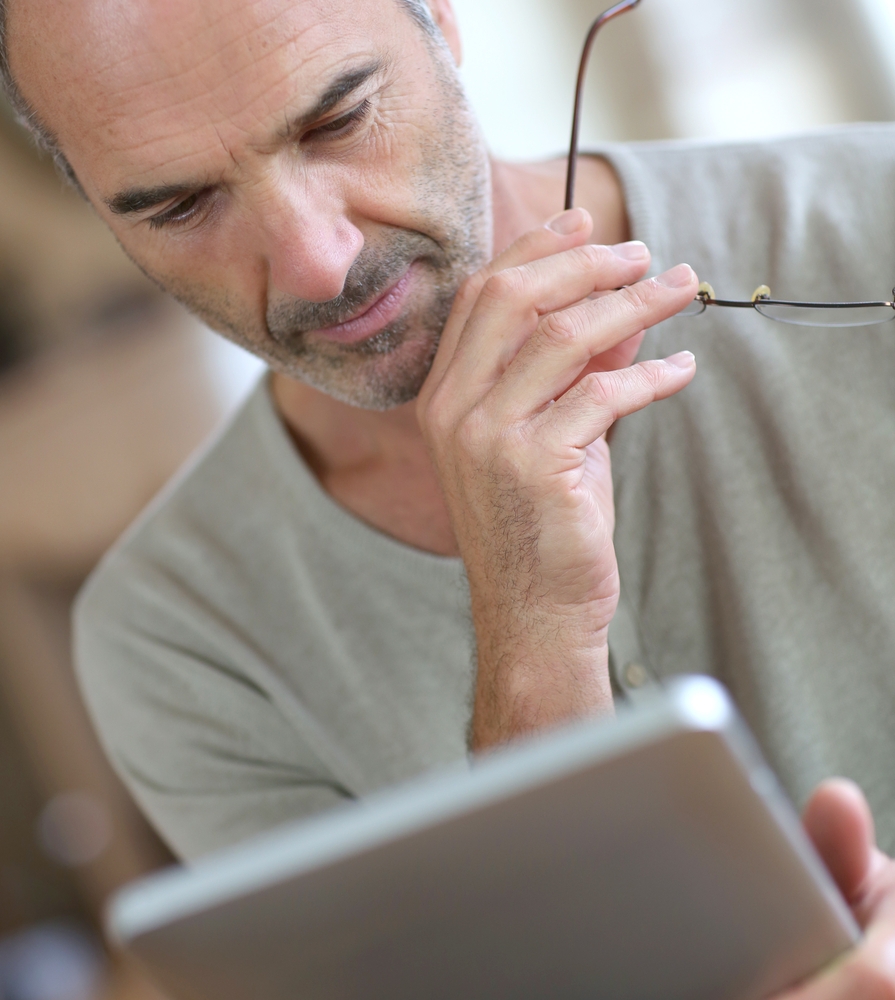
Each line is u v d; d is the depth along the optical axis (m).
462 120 0.90
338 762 1.17
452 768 1.13
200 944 0.48
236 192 0.85
